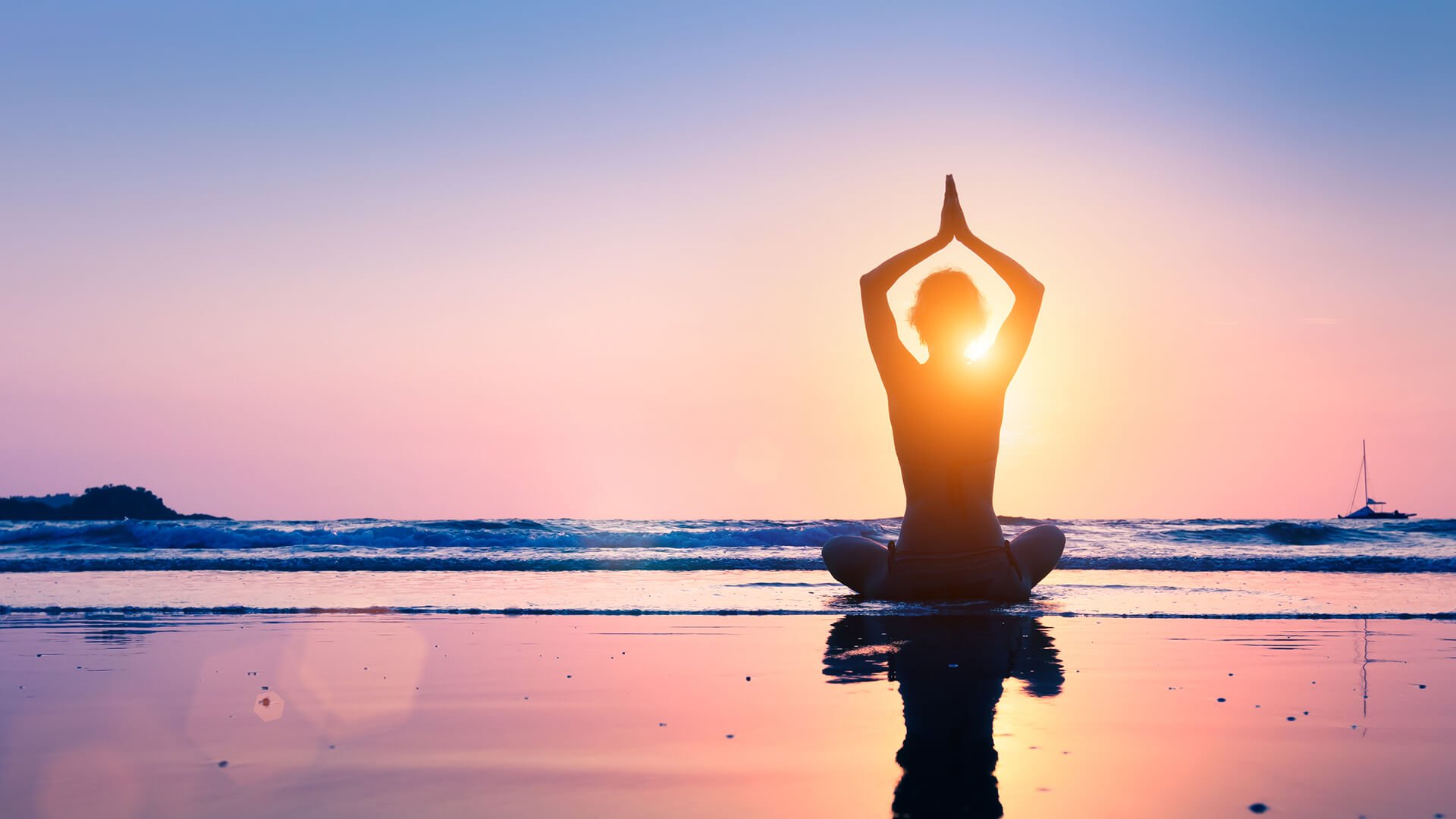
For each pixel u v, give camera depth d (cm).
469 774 257
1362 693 369
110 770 261
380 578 1156
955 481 746
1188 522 2933
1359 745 285
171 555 1591
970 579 742
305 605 741
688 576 1207
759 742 290
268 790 242
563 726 314
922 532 751
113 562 1391
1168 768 258
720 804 228
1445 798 231
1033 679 403
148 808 226
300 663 457
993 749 280
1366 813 220
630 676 416
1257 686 386
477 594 874
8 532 1877
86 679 414
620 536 1834
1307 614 656
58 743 294
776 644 518
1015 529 2672
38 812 224
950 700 355
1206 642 522
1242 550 1905
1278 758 271
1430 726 310
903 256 751
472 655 482
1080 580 1080
